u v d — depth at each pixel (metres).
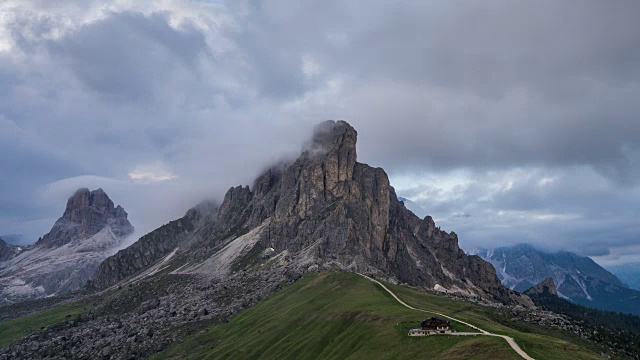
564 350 178.00
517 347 178.25
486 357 175.62
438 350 198.12
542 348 178.00
